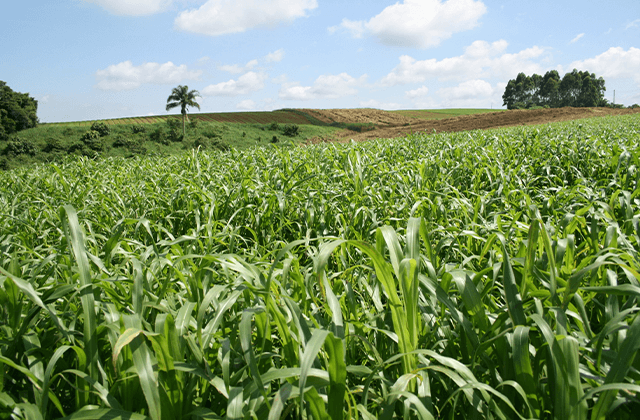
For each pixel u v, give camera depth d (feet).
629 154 15.05
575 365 3.59
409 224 4.74
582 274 4.12
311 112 307.37
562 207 10.90
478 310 4.57
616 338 4.50
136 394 4.20
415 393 4.42
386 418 3.86
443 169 18.90
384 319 5.96
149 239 12.37
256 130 238.27
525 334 3.97
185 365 3.96
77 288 4.73
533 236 4.91
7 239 9.27
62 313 5.22
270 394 4.25
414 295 4.25
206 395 4.35
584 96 419.95
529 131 39.04
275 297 4.85
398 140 38.60
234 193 14.51
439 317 5.56
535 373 4.36
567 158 20.66
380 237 5.11
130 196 17.22
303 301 5.77
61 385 4.62
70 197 17.03
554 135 36.06
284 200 13.26
